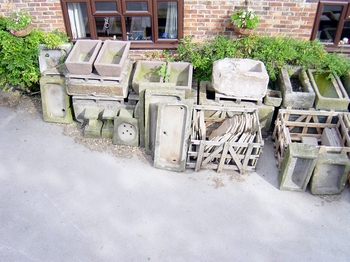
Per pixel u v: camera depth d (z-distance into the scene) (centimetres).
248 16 581
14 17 593
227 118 586
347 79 611
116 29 638
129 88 604
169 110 518
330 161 490
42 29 636
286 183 514
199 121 559
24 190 502
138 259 427
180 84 612
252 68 594
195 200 498
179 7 600
